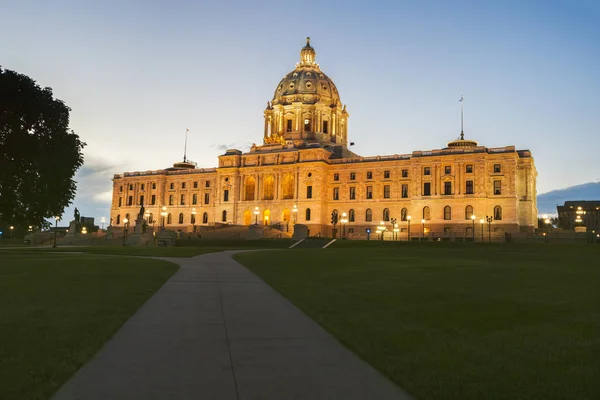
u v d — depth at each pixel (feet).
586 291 75.05
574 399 28.55
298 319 53.01
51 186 205.36
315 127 537.65
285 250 241.14
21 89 198.59
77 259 153.99
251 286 82.94
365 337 43.62
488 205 397.39
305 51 579.07
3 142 191.21
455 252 212.23
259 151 505.25
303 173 465.88
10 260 147.84
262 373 33.55
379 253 203.21
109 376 32.68
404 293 73.31
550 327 47.85
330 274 105.29
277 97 562.25
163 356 37.60
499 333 45.16
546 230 406.21
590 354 37.70
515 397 28.86
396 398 29.12
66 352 37.88
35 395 28.89
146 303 63.72
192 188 532.32
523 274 103.65
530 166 421.18
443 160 414.82
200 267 123.75
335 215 394.32
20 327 46.85
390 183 442.50
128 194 565.94
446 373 33.22
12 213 203.72
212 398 28.81
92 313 54.60
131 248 255.70
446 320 51.65
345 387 30.94
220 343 41.91
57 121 211.00
